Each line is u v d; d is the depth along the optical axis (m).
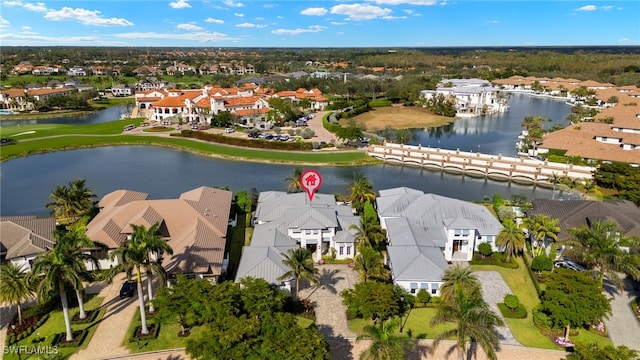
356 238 71.75
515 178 128.62
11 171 135.62
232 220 89.12
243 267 63.28
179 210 77.06
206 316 47.97
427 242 71.44
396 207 85.31
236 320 44.72
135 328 54.47
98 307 59.56
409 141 175.38
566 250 65.38
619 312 59.16
